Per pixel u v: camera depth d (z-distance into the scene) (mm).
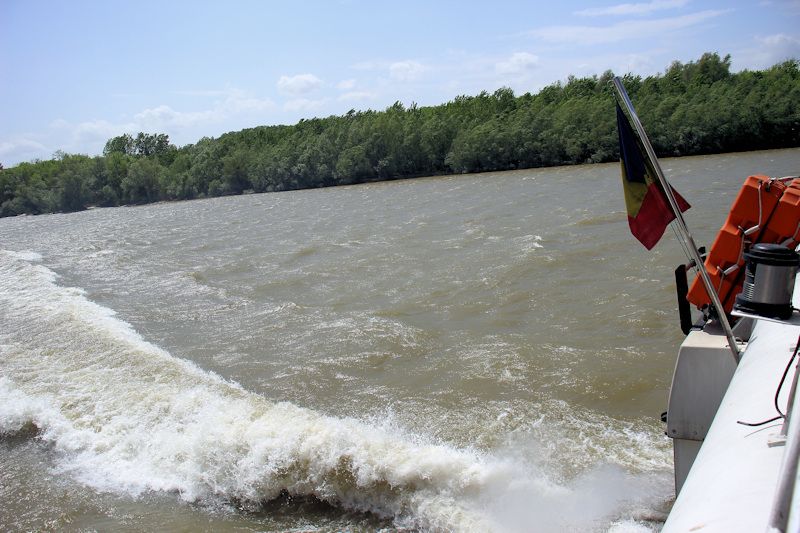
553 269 14406
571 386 8125
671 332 9758
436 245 19250
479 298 12789
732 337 4488
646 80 65812
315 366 9672
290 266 18406
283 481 6320
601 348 9336
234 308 13781
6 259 25438
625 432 6840
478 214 26250
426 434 7090
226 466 6660
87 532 6062
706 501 2588
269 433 6918
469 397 8094
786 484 1601
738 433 3074
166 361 10148
